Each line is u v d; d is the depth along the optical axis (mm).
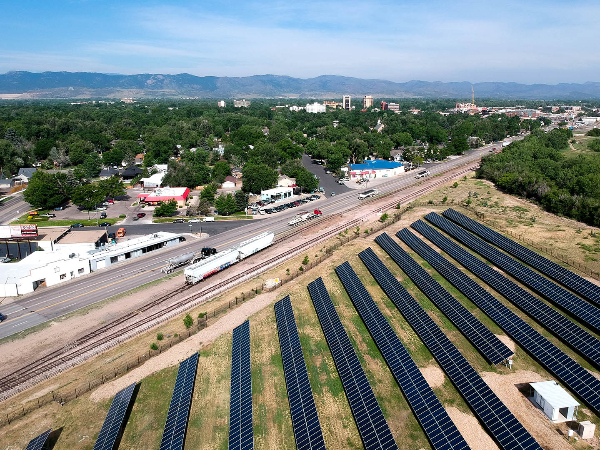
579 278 81625
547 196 139625
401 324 74562
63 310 87562
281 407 56969
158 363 68125
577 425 50094
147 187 195125
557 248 103000
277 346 70500
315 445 48000
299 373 60500
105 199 176250
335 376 62281
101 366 68188
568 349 64500
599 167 155250
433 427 49219
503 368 60875
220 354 69438
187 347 71875
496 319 71688
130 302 90125
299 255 111438
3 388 64125
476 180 188875
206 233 134250
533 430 49719
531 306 74438
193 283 96750
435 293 81875
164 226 142000
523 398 54969
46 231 129375
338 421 53750
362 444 49938
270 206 162625
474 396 53469
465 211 139750
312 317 78875
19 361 70938
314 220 143750
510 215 133125
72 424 56094
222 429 54062
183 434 51406
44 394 62312
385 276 90500
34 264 104375
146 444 52250
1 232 116812
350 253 109000
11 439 53750
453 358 61156
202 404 58375
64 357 71250
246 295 88750
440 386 58281
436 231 116875
